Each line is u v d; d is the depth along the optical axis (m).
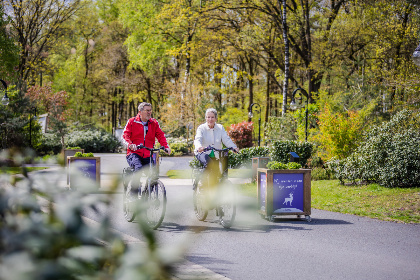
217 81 46.81
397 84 22.53
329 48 31.67
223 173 7.74
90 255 1.25
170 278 1.28
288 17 32.75
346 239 6.97
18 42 38.12
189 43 35.16
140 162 7.84
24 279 1.07
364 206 10.24
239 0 31.83
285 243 6.66
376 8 30.88
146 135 8.11
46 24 40.41
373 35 31.22
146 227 1.38
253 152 19.97
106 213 1.47
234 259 5.70
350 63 32.91
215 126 8.19
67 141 37.88
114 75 51.75
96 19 45.84
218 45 34.97
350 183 14.45
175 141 34.81
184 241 1.37
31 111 28.62
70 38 41.41
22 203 1.40
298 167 8.87
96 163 12.03
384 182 12.94
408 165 12.54
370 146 13.55
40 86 48.75
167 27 41.88
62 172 1.57
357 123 18.67
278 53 36.06
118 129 45.44
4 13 33.62
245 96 49.59
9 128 22.00
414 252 6.16
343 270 5.25
